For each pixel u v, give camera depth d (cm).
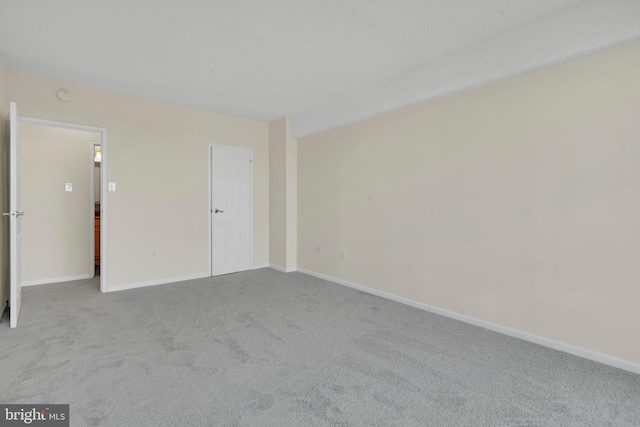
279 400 175
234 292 378
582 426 157
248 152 493
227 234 473
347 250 409
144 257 402
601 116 216
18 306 290
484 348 238
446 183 304
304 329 271
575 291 229
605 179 215
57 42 264
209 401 173
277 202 500
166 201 417
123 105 384
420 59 297
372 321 291
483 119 277
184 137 431
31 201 401
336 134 422
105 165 373
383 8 219
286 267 485
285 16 228
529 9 220
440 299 311
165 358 219
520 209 255
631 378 199
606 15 205
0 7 216
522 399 177
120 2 211
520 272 256
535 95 246
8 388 182
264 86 361
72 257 432
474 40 262
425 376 200
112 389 182
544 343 243
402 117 342
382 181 364
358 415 163
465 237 291
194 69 316
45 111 336
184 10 220
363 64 306
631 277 207
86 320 286
